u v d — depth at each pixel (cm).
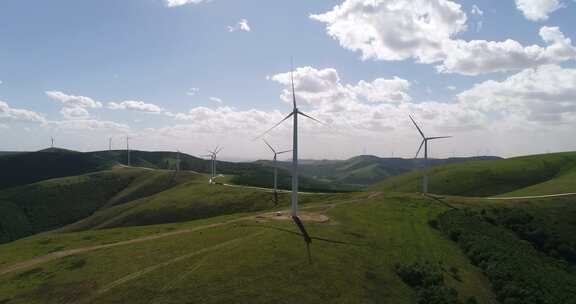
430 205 11094
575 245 9219
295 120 9038
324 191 17088
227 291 5166
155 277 5547
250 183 19675
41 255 7788
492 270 7056
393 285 6069
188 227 9606
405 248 7594
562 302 6291
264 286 5353
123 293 5147
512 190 18712
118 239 8862
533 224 9975
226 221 9850
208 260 6078
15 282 6103
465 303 5872
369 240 7625
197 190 17300
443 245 8206
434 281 6216
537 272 7244
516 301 6175
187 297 5009
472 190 19300
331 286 5603
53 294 5409
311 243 6994
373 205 10781
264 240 6956
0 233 18450
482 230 9106
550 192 14425
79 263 6644
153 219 14562
